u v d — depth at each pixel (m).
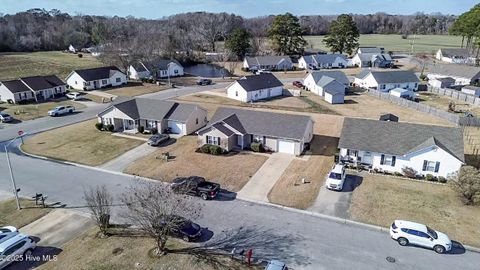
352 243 26.00
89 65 110.00
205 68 122.06
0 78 89.50
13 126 54.91
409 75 83.38
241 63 125.25
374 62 117.50
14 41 139.75
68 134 50.94
